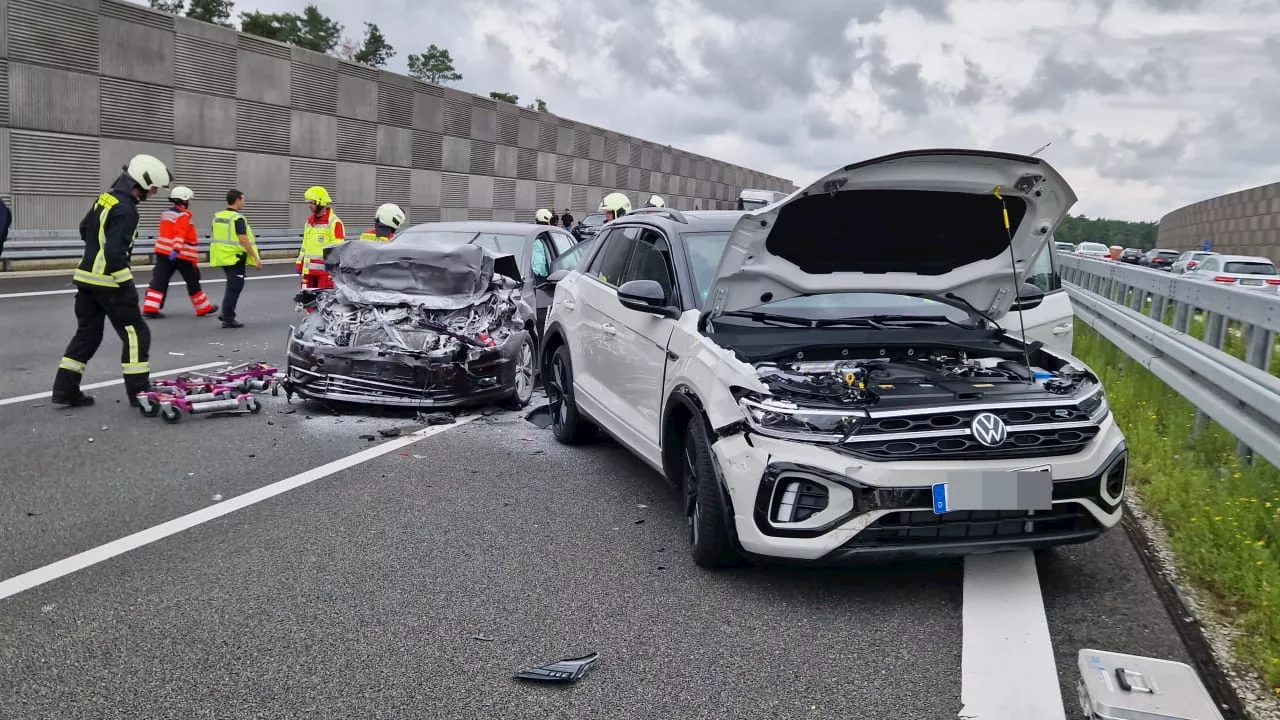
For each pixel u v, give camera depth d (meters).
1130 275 11.27
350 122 31.23
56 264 18.83
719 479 4.29
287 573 4.49
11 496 5.60
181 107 24.00
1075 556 4.80
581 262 7.39
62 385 7.98
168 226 13.55
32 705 3.25
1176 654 3.67
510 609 4.11
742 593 4.32
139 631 3.84
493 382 8.33
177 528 5.11
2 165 19.31
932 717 3.23
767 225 4.52
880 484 3.90
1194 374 6.74
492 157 40.66
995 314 5.24
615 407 6.04
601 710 3.28
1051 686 3.44
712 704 3.32
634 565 4.67
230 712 3.23
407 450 7.00
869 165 4.17
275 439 7.23
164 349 10.98
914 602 4.21
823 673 3.55
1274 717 3.20
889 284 4.95
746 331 4.91
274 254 26.94
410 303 8.38
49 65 20.22
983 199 4.46
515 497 5.82
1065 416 4.11
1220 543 4.55
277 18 55.75
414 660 3.63
